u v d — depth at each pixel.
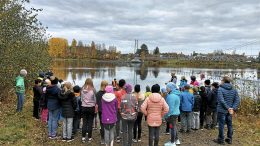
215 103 12.16
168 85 11.01
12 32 15.94
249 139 11.05
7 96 16.14
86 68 81.00
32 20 18.05
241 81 18.11
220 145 10.20
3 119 11.94
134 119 9.18
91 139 10.16
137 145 10.07
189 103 11.41
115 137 10.49
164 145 9.97
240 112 16.09
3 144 9.17
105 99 9.12
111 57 169.62
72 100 9.96
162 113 9.11
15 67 15.92
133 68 98.00
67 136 10.08
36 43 21.06
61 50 132.38
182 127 11.73
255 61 81.06
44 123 12.04
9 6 16.39
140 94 10.25
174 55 160.38
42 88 12.46
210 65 122.12
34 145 9.40
